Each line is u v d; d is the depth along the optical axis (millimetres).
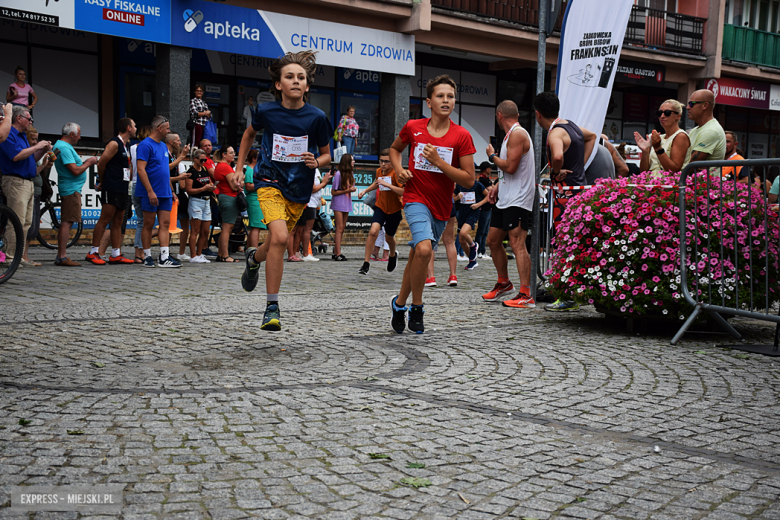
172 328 5918
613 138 28047
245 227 13773
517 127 7461
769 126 32562
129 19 15500
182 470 2900
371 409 3779
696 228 5832
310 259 13188
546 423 3623
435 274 11359
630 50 24844
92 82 17562
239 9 17203
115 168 11234
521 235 7570
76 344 5223
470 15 20922
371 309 7234
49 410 3617
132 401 3814
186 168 16203
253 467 2953
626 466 3051
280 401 3883
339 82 21703
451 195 5941
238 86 19828
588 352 5332
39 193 10875
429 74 23484
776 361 5133
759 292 5910
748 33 28234
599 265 6211
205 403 3814
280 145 5371
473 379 4461
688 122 27672
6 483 2715
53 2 14484
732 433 3518
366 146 22484
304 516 2508
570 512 2582
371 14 19594
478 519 2514
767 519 2555
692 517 2562
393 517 2514
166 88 16422
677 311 6031
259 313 6793
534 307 7609
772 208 5902
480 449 3221
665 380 4539
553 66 24922
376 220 10617
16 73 15797
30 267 10555
